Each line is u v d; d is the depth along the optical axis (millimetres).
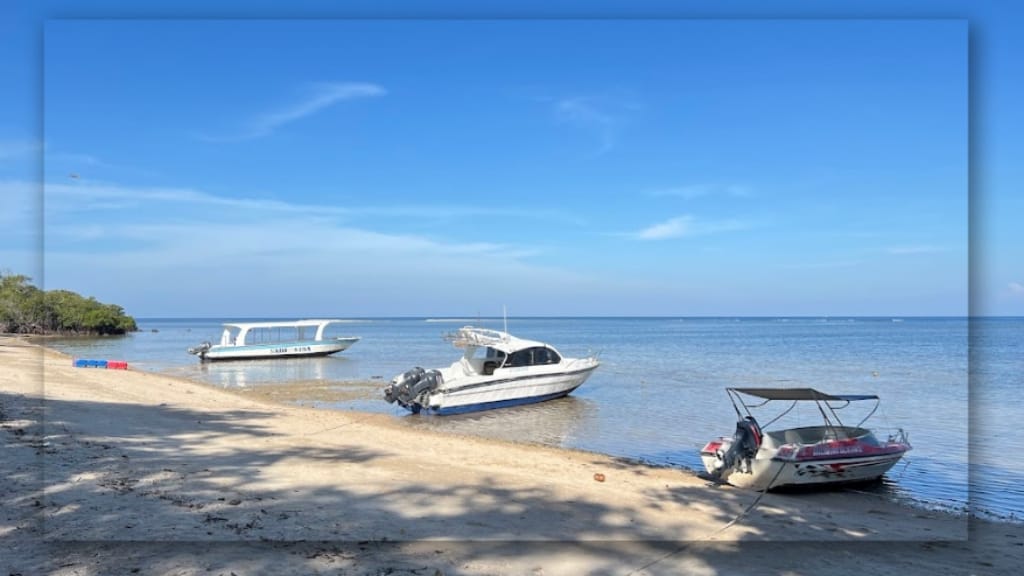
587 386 28203
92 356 49625
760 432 11773
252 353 44188
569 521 8344
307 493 9102
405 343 72875
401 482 10086
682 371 35125
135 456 10969
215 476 9836
